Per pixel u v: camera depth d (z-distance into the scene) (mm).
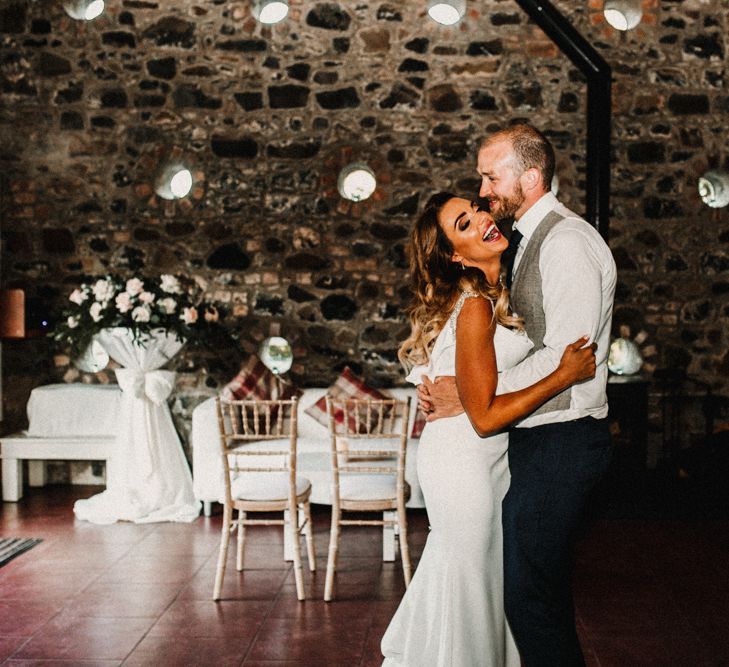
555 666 2420
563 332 2334
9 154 6586
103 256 6617
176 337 5629
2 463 5988
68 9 5730
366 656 3344
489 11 6562
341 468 4051
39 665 3262
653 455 6641
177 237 6613
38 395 6125
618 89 6633
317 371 6629
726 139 6648
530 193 2506
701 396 6633
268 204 6605
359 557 4727
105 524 5414
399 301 6609
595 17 6609
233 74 6594
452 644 2430
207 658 3328
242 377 6035
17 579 4309
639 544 4883
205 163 6594
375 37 6590
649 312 6664
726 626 3666
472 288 2381
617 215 6660
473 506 2445
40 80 6574
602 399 2457
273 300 6625
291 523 4066
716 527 5215
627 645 3467
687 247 6656
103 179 6602
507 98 6586
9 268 6609
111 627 3658
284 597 4055
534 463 2416
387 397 6227
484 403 2285
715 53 6629
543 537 2400
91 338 5641
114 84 6582
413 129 6590
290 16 6586
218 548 4883
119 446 5617
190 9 6578
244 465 5562
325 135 6602
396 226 6605
